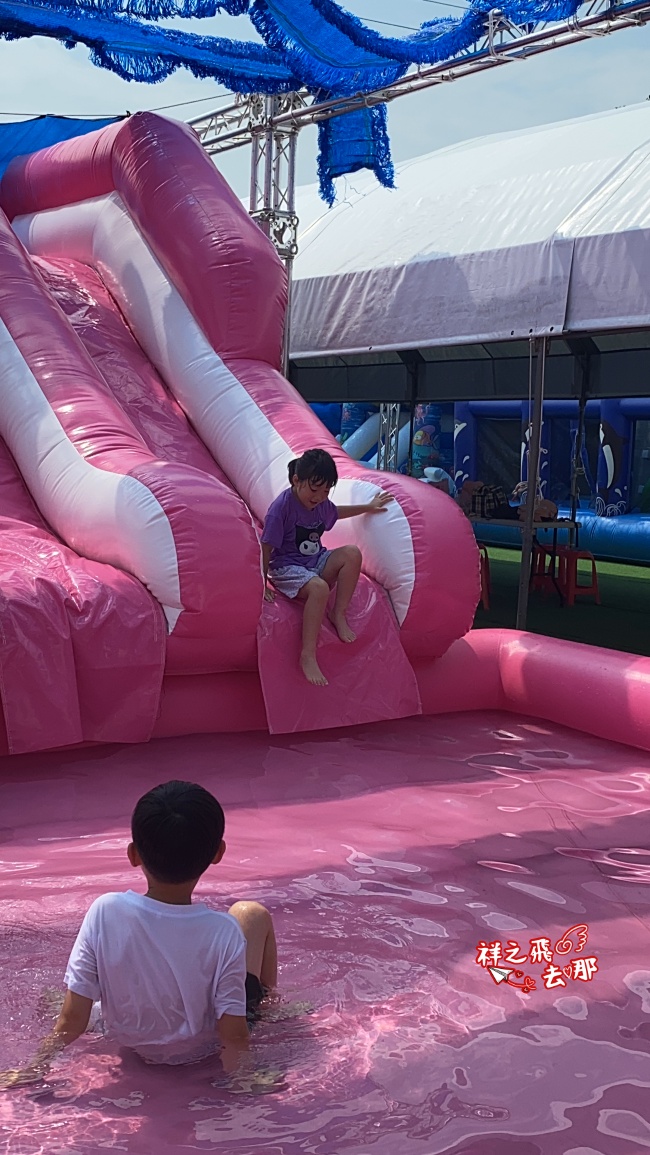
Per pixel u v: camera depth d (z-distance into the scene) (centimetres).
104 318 705
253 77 866
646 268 703
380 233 1007
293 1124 196
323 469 495
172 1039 214
